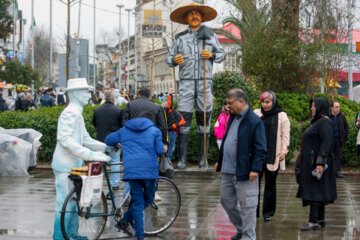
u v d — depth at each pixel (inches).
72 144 239.8
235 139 243.1
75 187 243.3
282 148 298.2
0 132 498.0
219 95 615.5
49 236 268.2
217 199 375.2
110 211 262.4
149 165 249.9
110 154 380.5
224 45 1325.0
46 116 547.2
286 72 832.9
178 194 284.4
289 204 357.1
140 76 2637.8
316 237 267.4
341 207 349.1
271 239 263.6
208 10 481.4
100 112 393.1
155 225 278.5
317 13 776.9
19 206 345.4
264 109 302.5
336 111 476.7
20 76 1803.6
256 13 887.7
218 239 264.2
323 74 806.5
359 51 823.1
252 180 235.3
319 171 276.2
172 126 396.5
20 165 478.0
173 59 479.8
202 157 498.9
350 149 512.4
